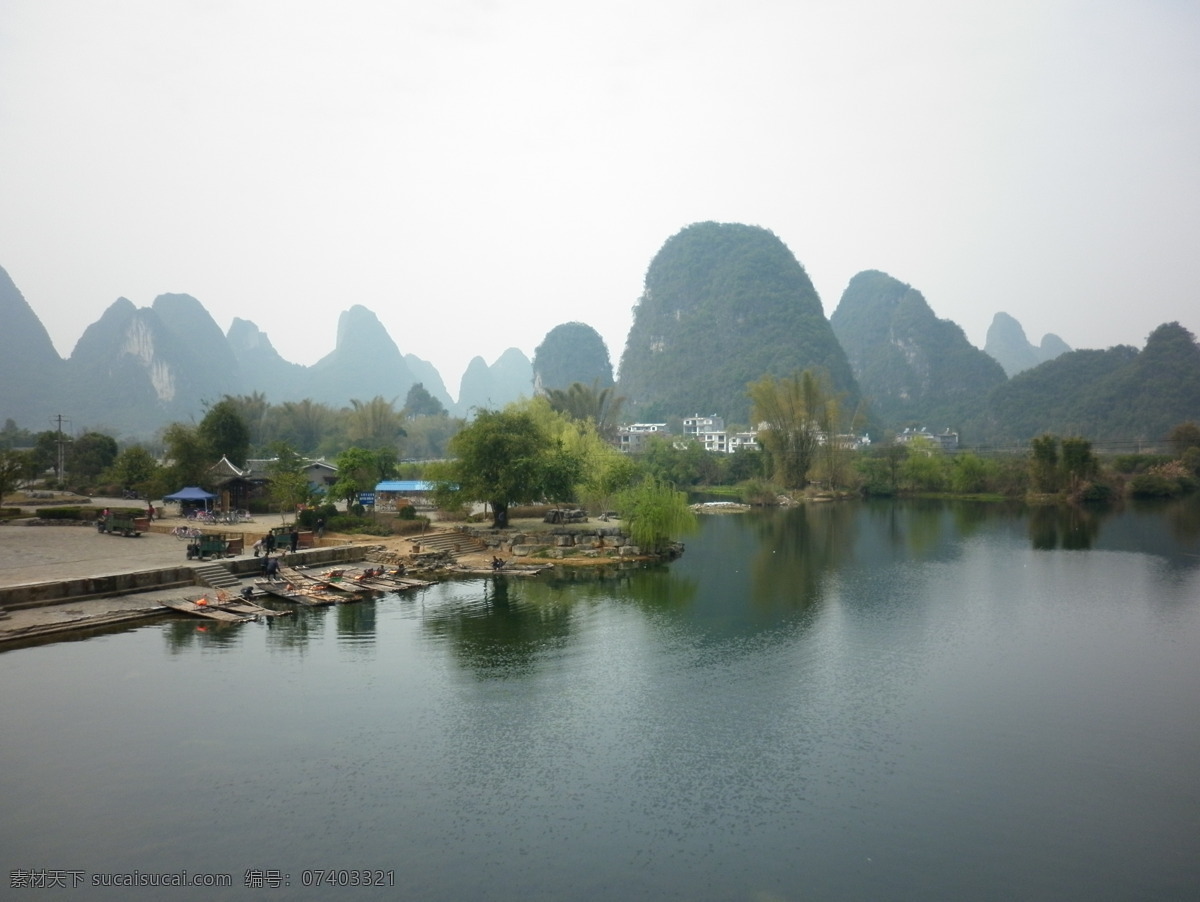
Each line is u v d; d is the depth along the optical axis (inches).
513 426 2625.5
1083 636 1476.4
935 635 1476.4
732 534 3149.6
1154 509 4069.9
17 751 867.4
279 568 1803.6
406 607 1614.2
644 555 2368.4
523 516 3095.5
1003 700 1117.7
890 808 796.0
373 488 2864.2
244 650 1256.8
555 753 908.6
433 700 1065.5
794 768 884.6
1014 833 752.3
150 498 2760.8
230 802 768.9
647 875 666.2
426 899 623.8
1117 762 911.7
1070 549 2655.0
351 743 916.6
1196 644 1423.5
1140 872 689.0
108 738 905.5
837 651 1359.5
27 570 1556.3
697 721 1019.9
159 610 1432.1
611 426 5378.9
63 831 709.3
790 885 656.4
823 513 4079.7
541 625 1492.4
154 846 689.0
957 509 4242.1
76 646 1242.6
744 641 1414.9
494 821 749.3
